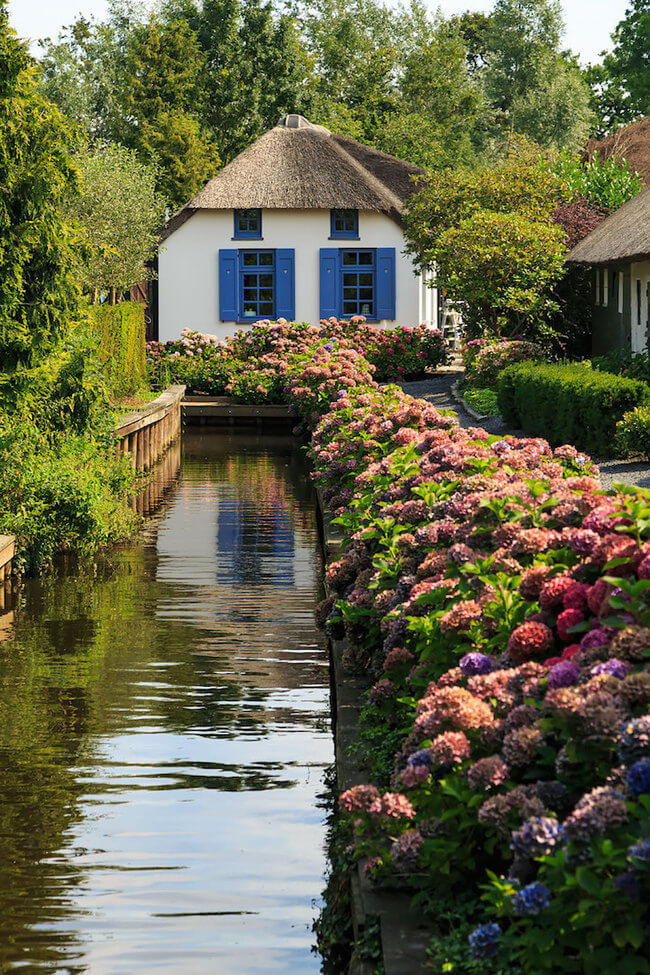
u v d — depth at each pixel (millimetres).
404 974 3744
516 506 5605
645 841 3041
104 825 6445
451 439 8984
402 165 36969
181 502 18156
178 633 10648
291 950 5066
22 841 6230
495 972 3572
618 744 3373
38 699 8727
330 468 12578
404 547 6594
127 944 5129
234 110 53062
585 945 3258
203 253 34250
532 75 63375
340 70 67438
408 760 4391
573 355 28891
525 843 3305
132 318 24844
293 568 13445
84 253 15266
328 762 7445
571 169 33156
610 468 14438
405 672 5910
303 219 34094
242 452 24219
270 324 30859
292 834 6332
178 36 50844
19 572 12797
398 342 30312
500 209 28594
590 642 3943
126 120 50844
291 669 9500
